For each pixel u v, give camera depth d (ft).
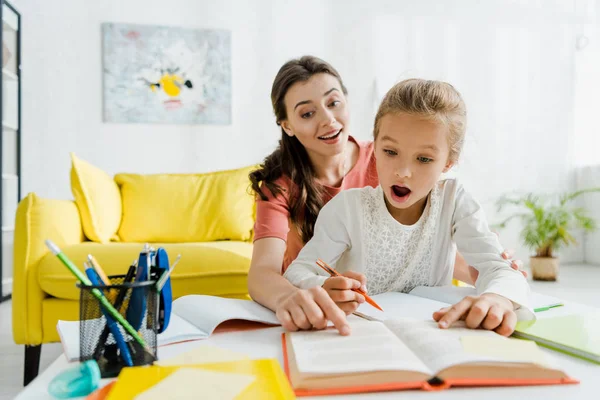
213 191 7.68
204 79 11.18
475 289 2.64
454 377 1.36
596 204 13.06
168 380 1.30
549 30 13.08
